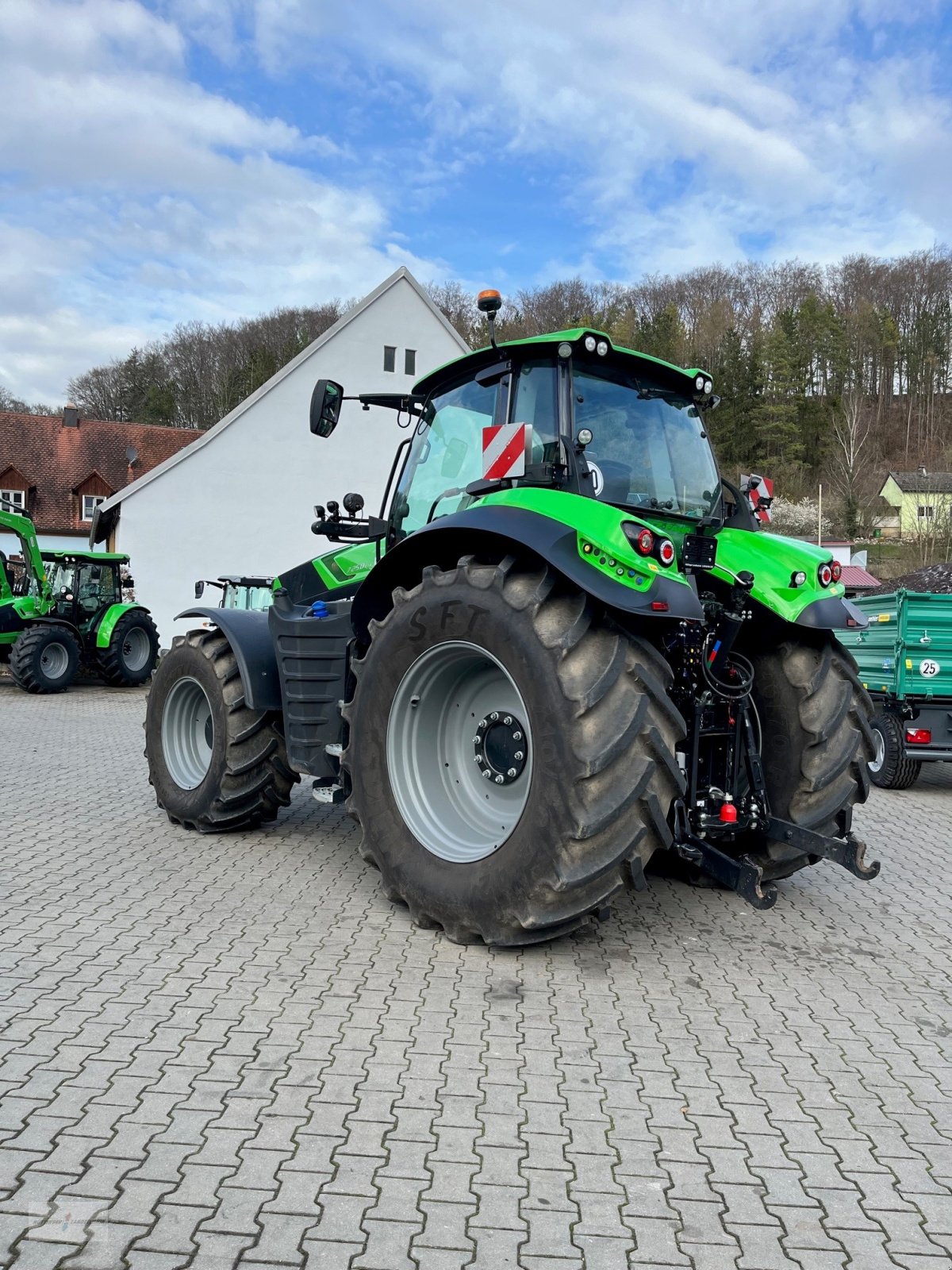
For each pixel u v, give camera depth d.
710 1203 2.08
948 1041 2.98
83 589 15.45
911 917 4.29
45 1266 1.81
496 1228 1.97
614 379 3.95
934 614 8.15
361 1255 1.87
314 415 4.46
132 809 6.09
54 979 3.20
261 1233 1.92
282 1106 2.41
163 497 22.31
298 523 23.31
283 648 4.70
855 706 4.05
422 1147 2.25
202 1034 2.80
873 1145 2.35
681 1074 2.68
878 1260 1.91
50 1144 2.21
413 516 4.52
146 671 15.87
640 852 3.21
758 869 3.39
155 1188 2.06
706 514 4.21
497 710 3.82
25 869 4.57
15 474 35.50
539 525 3.36
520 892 3.30
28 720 11.31
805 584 3.94
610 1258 1.89
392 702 3.87
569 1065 2.70
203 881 4.42
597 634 3.32
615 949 3.69
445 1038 2.83
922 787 8.73
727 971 3.51
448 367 4.27
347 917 3.93
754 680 4.15
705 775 3.94
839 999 3.29
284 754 5.20
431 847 3.73
